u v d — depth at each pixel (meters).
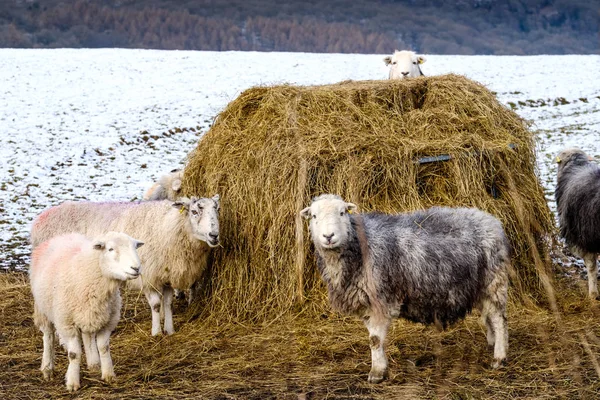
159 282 7.87
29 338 7.65
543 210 8.64
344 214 5.86
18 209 14.88
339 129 8.41
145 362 6.80
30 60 37.22
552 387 5.63
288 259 8.02
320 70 36.59
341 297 6.03
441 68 36.56
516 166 8.62
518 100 27.70
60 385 6.23
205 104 27.20
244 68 36.56
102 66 35.97
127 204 8.55
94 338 6.52
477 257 6.16
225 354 6.94
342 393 5.73
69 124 23.62
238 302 8.14
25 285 9.77
